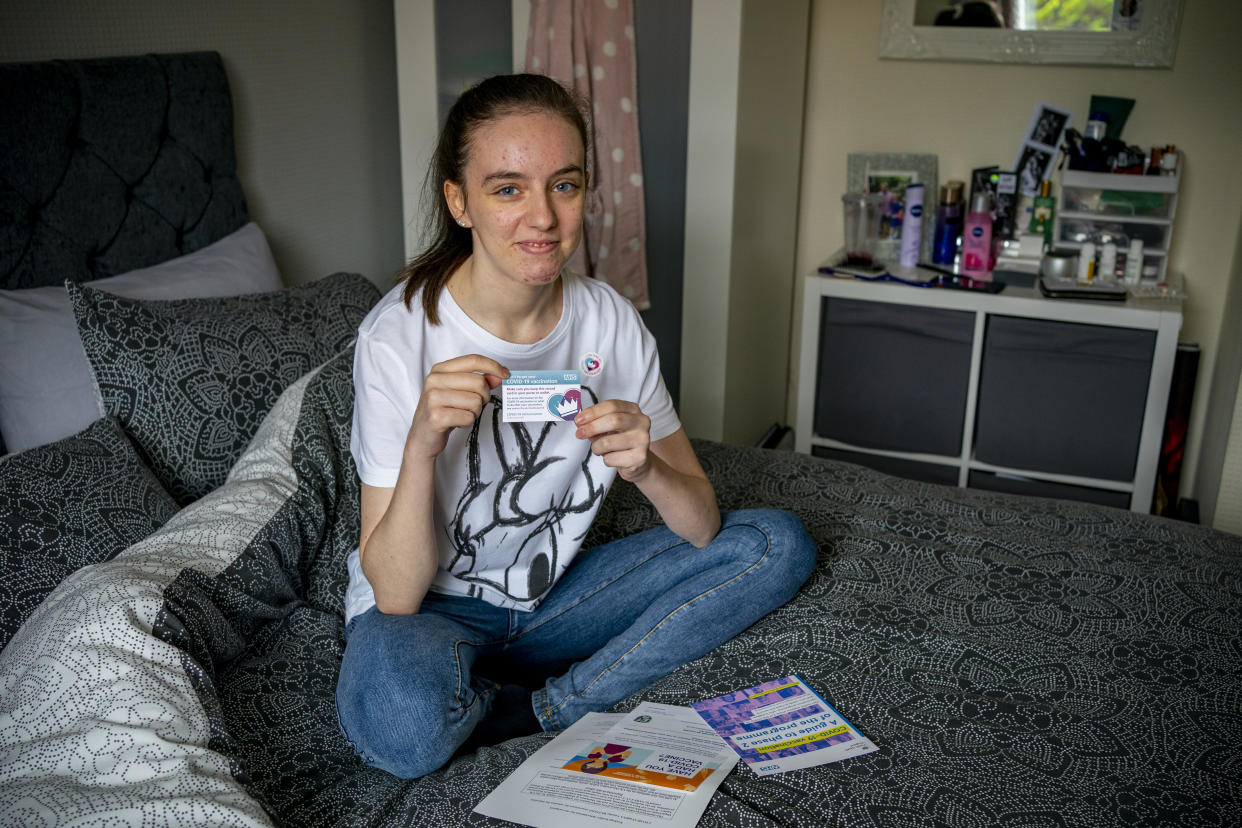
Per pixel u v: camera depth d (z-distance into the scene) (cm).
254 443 166
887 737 127
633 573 152
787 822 111
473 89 125
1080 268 269
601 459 144
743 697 137
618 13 250
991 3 282
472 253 137
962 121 296
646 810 112
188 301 181
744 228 269
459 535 139
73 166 183
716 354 271
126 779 104
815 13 302
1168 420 277
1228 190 276
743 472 204
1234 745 125
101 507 144
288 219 249
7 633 130
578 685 141
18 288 175
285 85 242
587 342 143
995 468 273
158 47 207
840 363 281
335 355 187
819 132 312
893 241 303
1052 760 122
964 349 266
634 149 260
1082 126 285
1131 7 270
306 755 124
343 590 155
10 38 178
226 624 133
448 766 128
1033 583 163
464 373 116
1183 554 172
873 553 173
